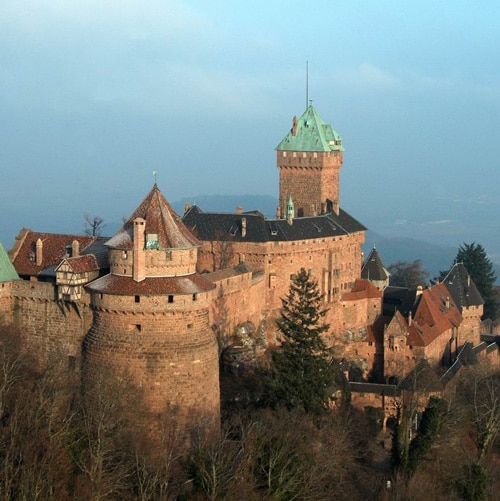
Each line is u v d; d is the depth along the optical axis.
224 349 167.88
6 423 121.31
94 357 137.25
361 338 199.75
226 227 187.00
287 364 154.62
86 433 123.69
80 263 144.38
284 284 187.00
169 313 135.12
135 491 121.38
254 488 125.44
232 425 140.75
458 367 188.88
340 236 196.88
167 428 133.62
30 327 149.38
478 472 146.12
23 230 160.38
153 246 135.50
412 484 141.75
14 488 111.75
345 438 149.75
